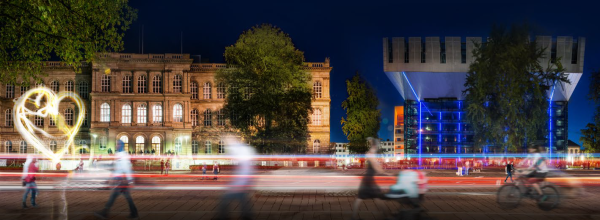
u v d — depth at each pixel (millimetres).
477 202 20016
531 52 58469
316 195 22547
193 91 97938
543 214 16281
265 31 75750
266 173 22641
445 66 123312
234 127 76438
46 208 18188
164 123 92562
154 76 93875
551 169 20406
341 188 23797
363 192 15078
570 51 114125
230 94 75688
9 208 18359
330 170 24453
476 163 74062
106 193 24891
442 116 132000
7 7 17812
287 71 73250
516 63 57531
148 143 92250
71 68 94000
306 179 23359
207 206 18766
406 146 133250
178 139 93250
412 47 124062
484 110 58719
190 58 99250
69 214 16328
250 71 73938
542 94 58531
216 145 95312
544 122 59594
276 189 22281
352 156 93625
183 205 19141
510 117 57594
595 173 59344
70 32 19219
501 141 58625
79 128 93625
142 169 79250
